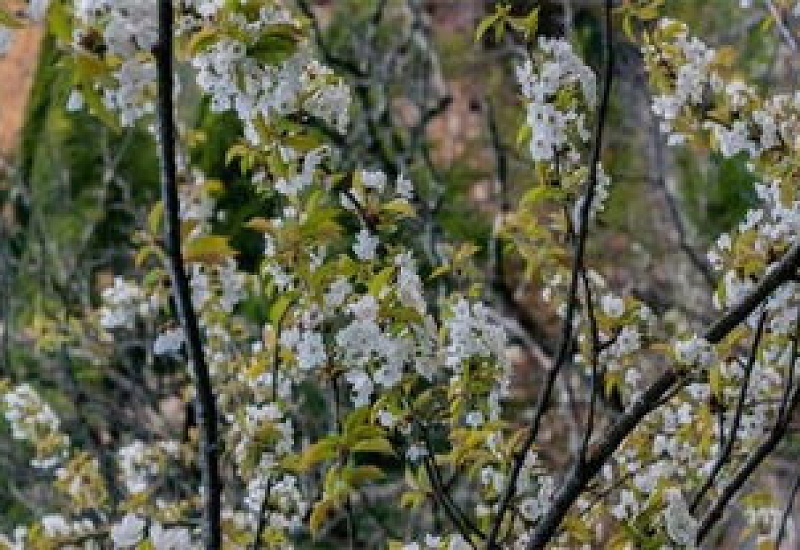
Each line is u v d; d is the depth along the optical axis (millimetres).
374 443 1945
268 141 1957
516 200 6438
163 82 1592
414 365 2184
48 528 2428
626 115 6809
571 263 2334
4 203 7152
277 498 2383
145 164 6930
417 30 6258
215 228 5836
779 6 2883
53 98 7293
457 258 2406
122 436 5078
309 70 2055
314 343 2111
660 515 2164
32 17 1553
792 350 2334
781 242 2305
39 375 5582
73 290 5953
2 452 5121
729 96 2373
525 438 2260
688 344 2143
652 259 6176
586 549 2506
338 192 2447
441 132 7168
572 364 4555
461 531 2225
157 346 2381
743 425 2588
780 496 3967
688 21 6535
